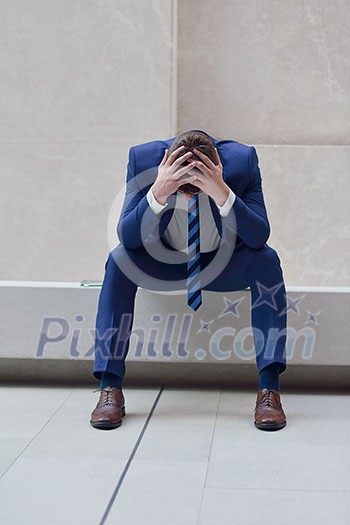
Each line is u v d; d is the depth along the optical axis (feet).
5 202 12.83
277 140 13.23
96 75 12.43
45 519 6.41
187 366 10.81
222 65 13.17
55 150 12.64
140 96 12.41
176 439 8.47
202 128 13.25
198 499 6.84
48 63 12.48
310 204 12.89
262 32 13.08
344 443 8.34
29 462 7.73
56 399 10.06
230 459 7.85
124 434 8.64
